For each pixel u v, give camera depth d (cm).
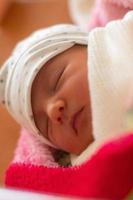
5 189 46
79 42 78
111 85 68
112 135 66
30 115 77
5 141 96
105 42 73
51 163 76
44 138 79
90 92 69
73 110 71
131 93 65
